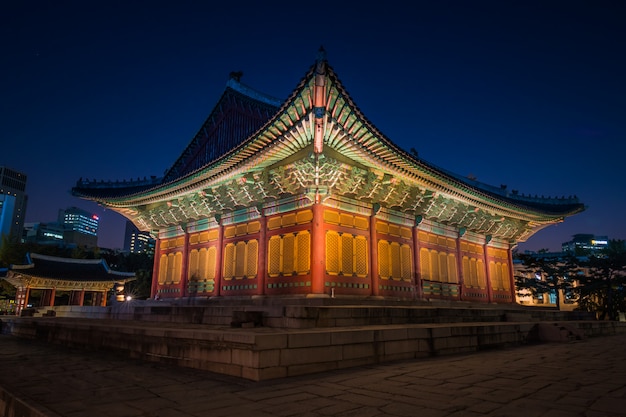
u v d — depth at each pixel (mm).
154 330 13664
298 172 25031
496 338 18016
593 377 10414
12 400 8484
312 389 9062
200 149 38875
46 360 13750
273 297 26000
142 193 33938
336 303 22641
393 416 6961
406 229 31062
